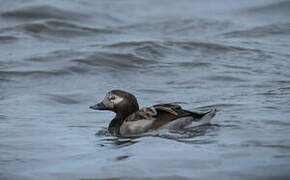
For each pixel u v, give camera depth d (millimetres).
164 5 31672
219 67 18578
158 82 17266
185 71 18359
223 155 9359
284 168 8547
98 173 8898
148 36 23562
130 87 16750
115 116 13234
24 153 10250
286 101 13797
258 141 10133
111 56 19812
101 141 11211
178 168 8883
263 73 17688
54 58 19594
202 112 12367
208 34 23812
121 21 27172
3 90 16531
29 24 24062
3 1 28016
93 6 29844
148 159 9398
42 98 15328
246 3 29891
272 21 25812
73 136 11656
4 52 20594
